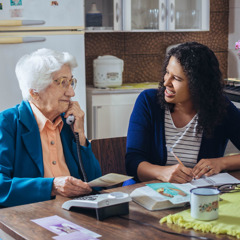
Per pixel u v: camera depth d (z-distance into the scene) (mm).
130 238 1202
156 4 4203
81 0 3695
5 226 1286
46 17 3594
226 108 2023
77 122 1861
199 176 1756
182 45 1941
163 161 1998
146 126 2027
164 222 1318
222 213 1361
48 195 1562
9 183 1598
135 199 1497
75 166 1861
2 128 1743
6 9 3465
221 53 4957
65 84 1785
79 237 1197
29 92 1786
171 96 1909
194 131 1984
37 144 1774
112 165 2152
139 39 4629
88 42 4438
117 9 4066
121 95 4043
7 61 3537
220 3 4863
